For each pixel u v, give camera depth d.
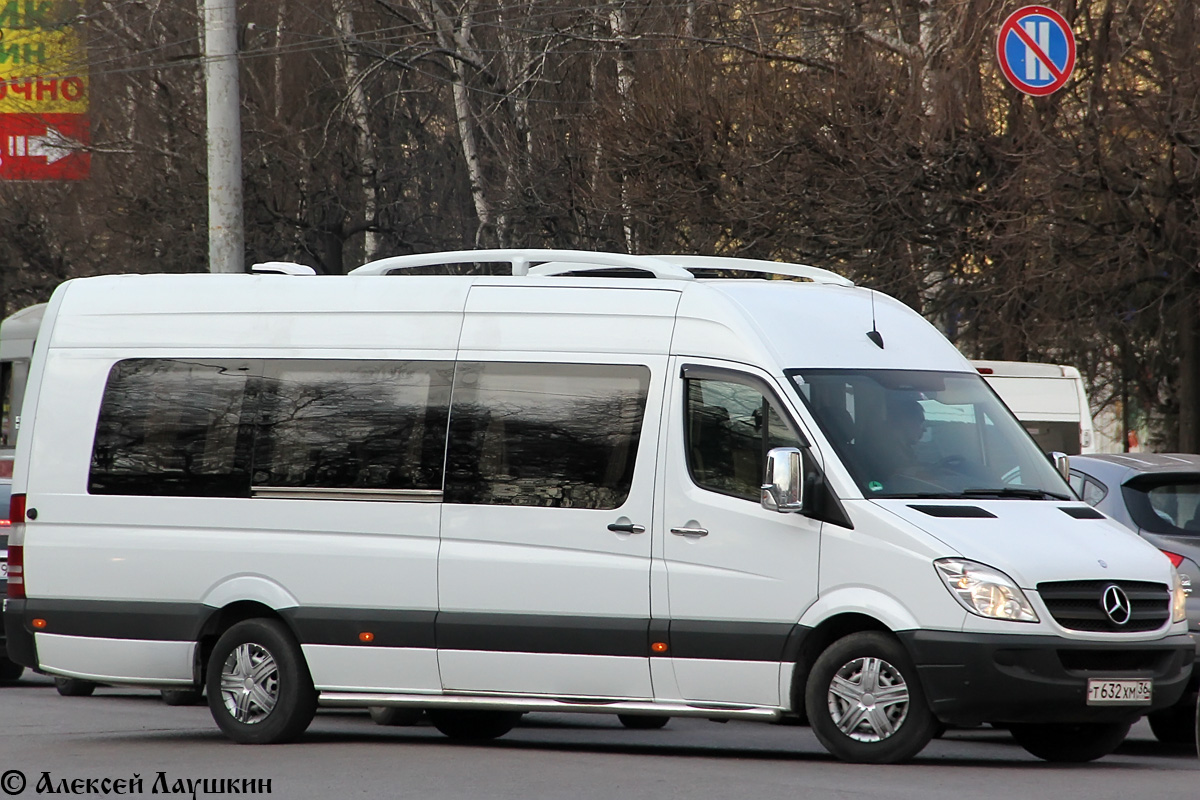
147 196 133.12
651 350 33.94
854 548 31.45
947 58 88.12
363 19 130.75
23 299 143.50
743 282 34.56
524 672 33.78
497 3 119.88
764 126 90.12
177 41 132.00
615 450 33.72
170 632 36.41
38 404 38.19
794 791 27.84
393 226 133.62
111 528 37.09
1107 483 39.00
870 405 33.12
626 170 95.12
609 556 33.34
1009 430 34.50
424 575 34.53
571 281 35.00
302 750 34.28
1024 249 86.00
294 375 36.38
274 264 38.66
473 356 35.16
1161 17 84.88
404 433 35.31
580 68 115.00
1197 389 97.06
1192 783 29.80
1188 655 32.06
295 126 131.62
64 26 135.62
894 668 31.17
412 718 43.44
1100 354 100.94
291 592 35.50
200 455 36.72
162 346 37.53
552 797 27.44
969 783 29.03
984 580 30.58
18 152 139.88
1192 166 82.31
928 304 91.50
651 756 33.84
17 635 37.78
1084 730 34.28
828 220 89.19
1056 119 86.81
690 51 97.69
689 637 32.59
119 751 34.31
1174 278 86.88
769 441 32.59
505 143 116.69
